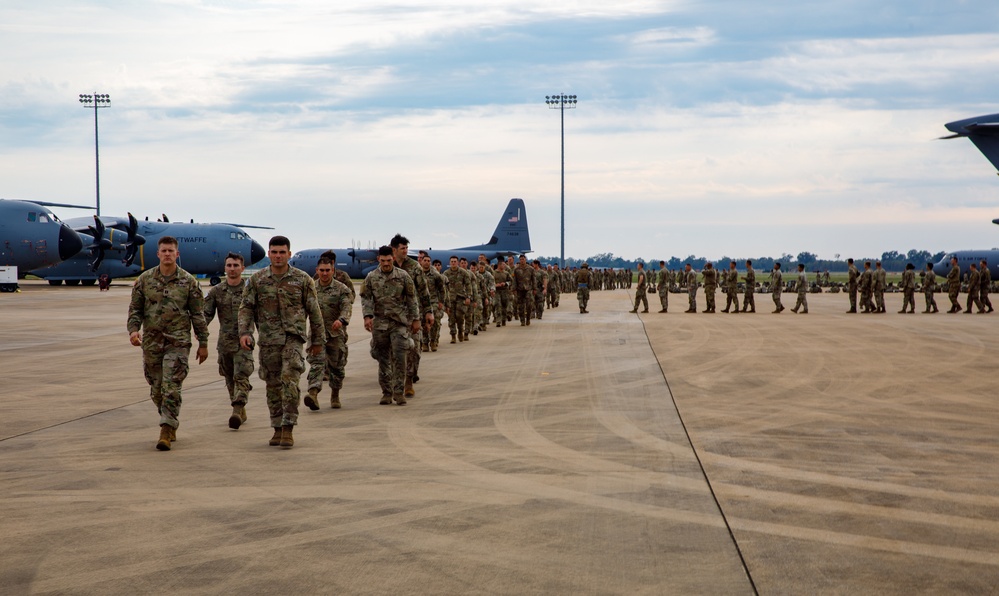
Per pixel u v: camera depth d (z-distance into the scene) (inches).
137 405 440.8
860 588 184.9
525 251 3385.8
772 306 1526.8
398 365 439.8
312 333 356.2
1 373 571.2
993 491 265.3
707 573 193.9
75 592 183.9
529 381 527.8
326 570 197.0
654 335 871.1
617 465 302.0
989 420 388.2
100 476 288.0
